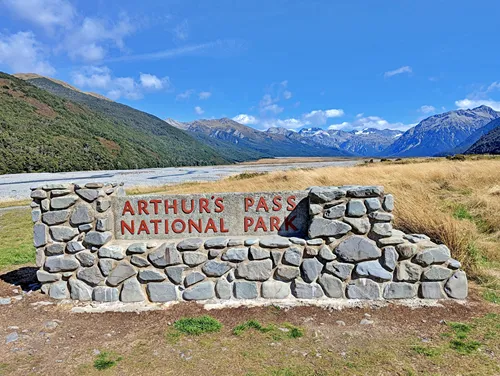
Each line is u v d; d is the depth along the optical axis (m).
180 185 23.17
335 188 4.15
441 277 3.96
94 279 4.14
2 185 28.16
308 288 4.02
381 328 3.42
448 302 3.90
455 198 8.11
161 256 4.09
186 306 3.95
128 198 4.44
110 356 3.02
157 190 20.20
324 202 4.04
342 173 12.73
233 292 4.08
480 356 2.91
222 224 4.44
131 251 4.11
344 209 4.02
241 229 4.45
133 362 2.93
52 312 3.89
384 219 3.96
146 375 2.75
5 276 5.01
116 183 4.77
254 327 3.46
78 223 4.20
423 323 3.50
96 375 2.76
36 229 4.24
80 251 4.18
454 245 5.04
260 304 3.94
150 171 52.69
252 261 4.06
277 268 4.06
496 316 3.60
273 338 3.26
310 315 3.69
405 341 3.18
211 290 4.08
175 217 4.45
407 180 10.08
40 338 3.34
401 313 3.69
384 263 3.97
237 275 4.07
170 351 3.08
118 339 3.31
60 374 2.78
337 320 3.58
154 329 3.49
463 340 3.17
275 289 4.04
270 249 4.07
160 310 3.89
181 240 4.27
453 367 2.78
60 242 4.23
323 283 4.02
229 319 3.65
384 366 2.80
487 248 5.29
